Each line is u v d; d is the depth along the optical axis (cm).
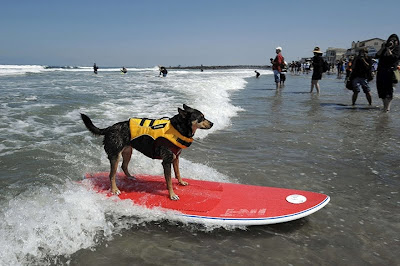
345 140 697
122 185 457
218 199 405
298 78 3466
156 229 352
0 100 1067
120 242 321
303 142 683
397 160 566
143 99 1168
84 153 583
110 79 2533
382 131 774
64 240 313
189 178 494
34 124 747
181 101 1123
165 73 3114
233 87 2033
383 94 1020
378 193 437
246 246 320
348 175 500
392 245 318
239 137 726
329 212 386
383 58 998
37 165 504
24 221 331
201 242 327
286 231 349
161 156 421
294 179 486
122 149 438
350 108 1132
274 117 964
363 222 362
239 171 518
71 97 1195
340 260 295
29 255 290
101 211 379
